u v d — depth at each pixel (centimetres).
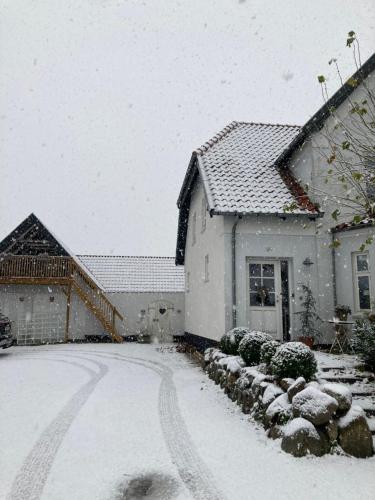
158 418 612
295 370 573
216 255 1137
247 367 721
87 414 640
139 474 412
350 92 924
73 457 460
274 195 1102
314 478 394
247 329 891
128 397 757
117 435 535
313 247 1071
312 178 1084
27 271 1955
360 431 457
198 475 406
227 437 518
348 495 359
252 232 1057
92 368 1141
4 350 1655
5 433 549
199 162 1248
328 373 689
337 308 930
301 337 988
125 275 2294
